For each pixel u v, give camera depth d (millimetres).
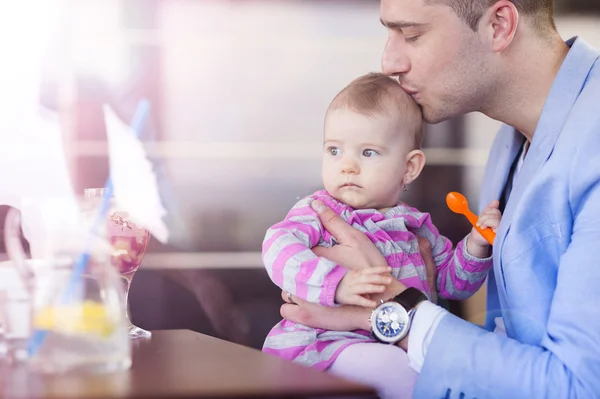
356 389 766
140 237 1097
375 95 1356
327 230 1292
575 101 1198
